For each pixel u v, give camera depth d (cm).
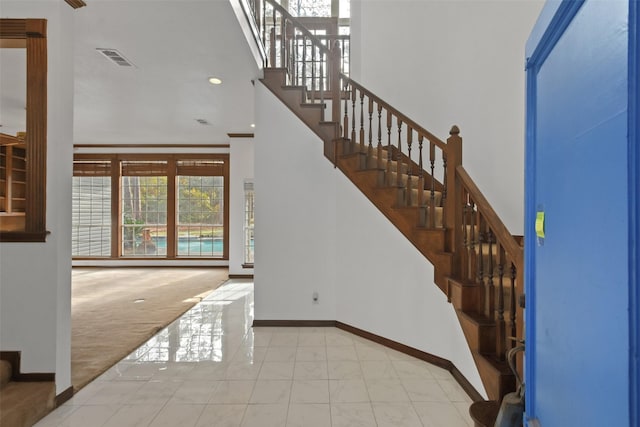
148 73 390
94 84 425
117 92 451
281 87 392
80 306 471
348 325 373
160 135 695
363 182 343
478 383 230
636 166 54
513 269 196
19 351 225
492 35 387
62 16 233
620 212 58
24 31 225
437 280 279
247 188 688
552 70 90
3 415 191
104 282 629
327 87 454
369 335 348
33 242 228
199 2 260
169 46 329
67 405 228
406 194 317
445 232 277
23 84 420
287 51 415
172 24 290
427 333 296
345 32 580
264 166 395
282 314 392
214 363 293
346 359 301
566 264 80
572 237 77
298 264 392
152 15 276
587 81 70
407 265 313
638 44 54
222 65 371
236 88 438
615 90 59
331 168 387
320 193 390
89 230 784
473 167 390
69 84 240
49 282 227
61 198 232
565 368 81
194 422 209
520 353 180
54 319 226
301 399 235
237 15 285
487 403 174
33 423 206
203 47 332
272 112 395
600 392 65
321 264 391
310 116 387
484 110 388
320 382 259
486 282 238
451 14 402
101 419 212
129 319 412
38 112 227
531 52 103
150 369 282
